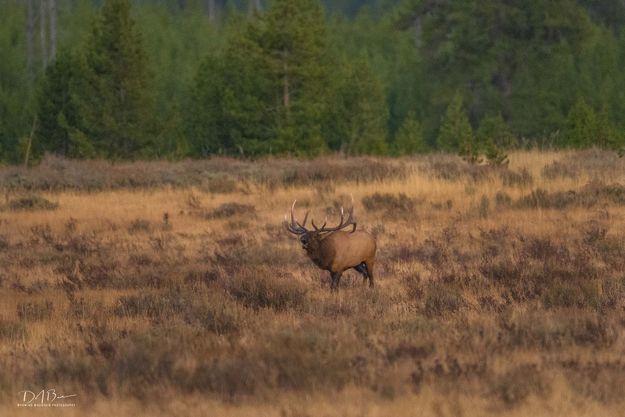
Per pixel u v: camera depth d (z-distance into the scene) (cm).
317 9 11788
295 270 3997
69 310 3216
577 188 6406
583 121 9388
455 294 3228
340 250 3409
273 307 3170
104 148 10581
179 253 4556
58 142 10938
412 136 11356
